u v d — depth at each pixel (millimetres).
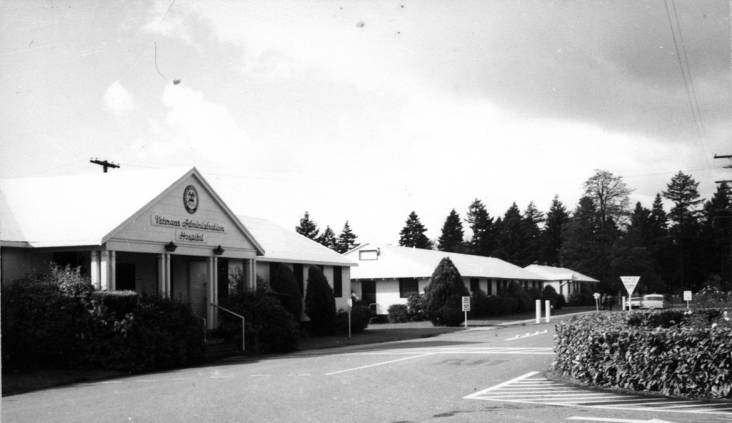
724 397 11648
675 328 12922
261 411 10953
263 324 25656
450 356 20484
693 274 104062
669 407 10828
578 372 13938
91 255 21875
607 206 90188
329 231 120312
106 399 13266
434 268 49531
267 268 33438
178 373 18641
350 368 17656
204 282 29516
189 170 25844
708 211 101938
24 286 19812
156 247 24016
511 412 10477
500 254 118438
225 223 28125
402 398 12156
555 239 127188
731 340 11711
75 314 19656
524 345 24031
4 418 11211
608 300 65562
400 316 47719
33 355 19391
